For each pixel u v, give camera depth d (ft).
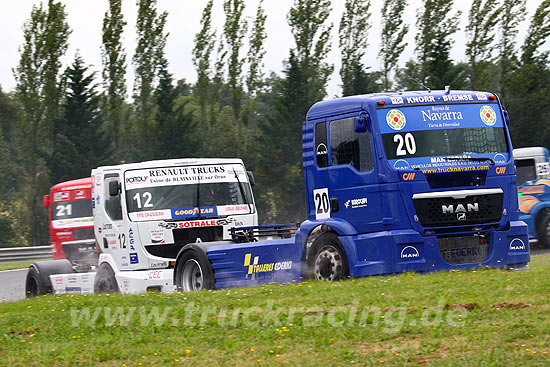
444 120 77.51
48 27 340.59
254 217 100.78
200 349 49.06
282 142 326.24
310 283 73.82
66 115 342.23
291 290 68.54
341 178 79.20
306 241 81.82
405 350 44.83
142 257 94.22
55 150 339.57
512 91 300.61
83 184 152.25
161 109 339.36
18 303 79.25
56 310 67.31
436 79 308.81
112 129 349.41
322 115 81.82
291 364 43.73
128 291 93.20
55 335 57.21
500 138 79.36
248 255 83.76
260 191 327.06
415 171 75.10
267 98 444.55
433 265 75.10
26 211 361.71
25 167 342.85
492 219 77.25
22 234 352.28
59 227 153.58
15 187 454.40
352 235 77.20
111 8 339.57
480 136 78.33
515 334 46.26
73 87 344.49
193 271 87.15
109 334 55.88
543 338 45.34
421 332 48.93
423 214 75.00
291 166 327.26
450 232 76.02
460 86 309.42
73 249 151.74
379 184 75.20
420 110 77.25
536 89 296.30
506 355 42.39
